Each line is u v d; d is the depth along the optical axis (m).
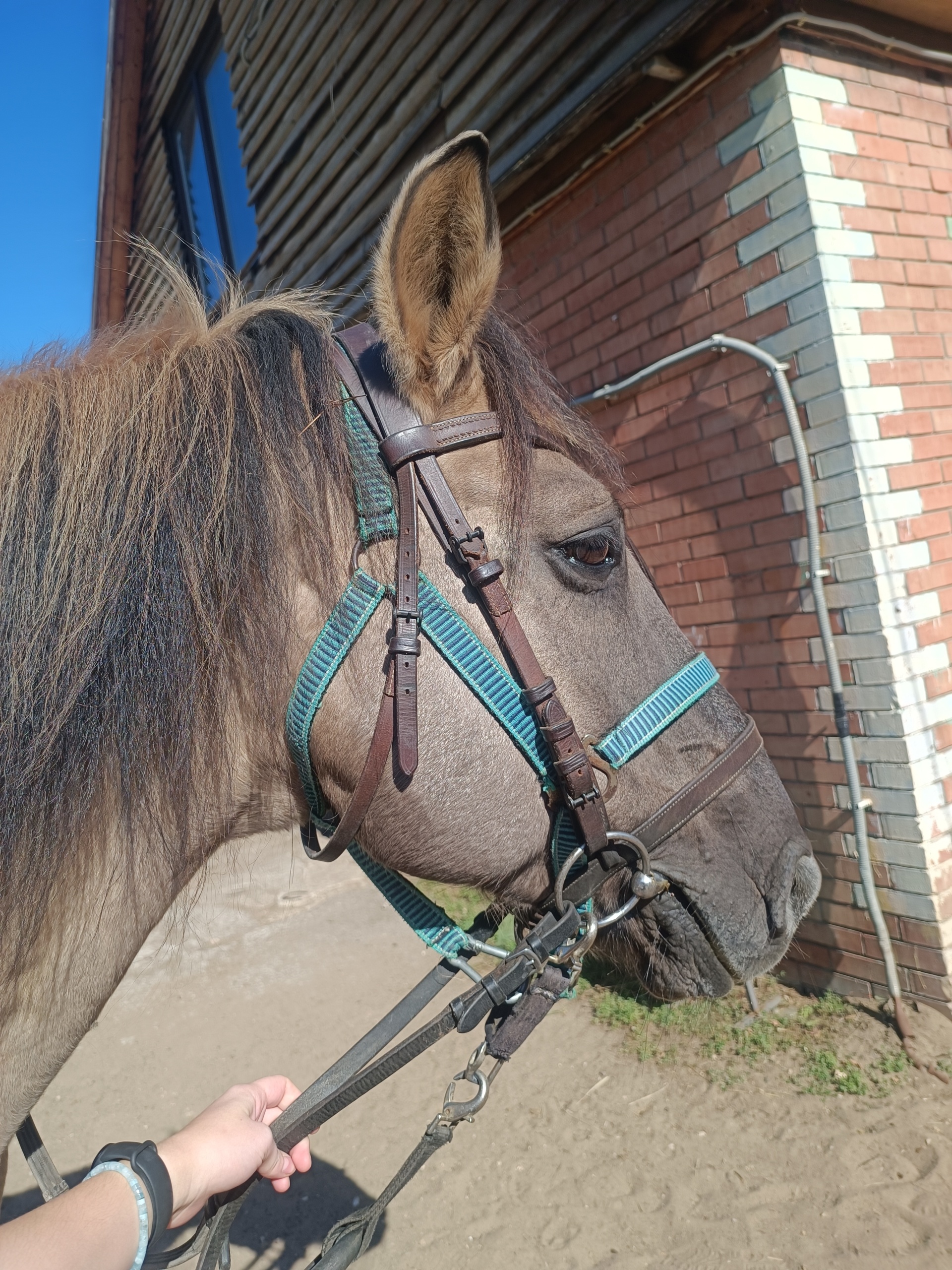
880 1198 2.11
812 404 2.65
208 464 0.99
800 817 2.90
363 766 1.05
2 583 0.90
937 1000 2.60
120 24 7.01
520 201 3.60
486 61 3.46
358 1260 2.23
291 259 5.21
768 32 2.55
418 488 1.04
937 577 2.67
